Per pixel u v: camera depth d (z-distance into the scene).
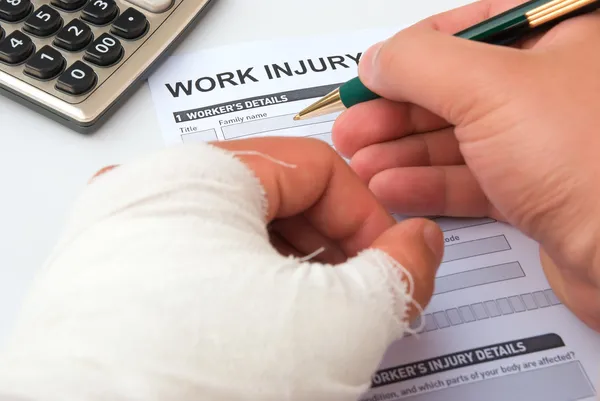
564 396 0.30
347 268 0.26
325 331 0.23
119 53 0.39
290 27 0.44
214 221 0.25
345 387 0.23
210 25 0.44
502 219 0.37
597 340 0.32
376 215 0.32
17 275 0.32
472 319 0.32
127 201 0.25
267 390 0.22
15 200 0.35
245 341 0.22
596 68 0.30
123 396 0.21
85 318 0.22
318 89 0.41
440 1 0.47
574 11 0.33
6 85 0.37
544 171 0.29
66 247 0.25
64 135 0.37
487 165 0.31
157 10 0.41
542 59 0.30
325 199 0.32
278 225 0.33
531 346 0.31
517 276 0.34
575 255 0.29
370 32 0.44
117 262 0.23
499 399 0.30
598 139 0.28
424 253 0.28
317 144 0.31
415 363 0.31
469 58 0.30
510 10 0.34
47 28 0.38
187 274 0.22
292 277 0.24
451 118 0.32
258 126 0.39
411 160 0.38
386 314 0.25
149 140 0.38
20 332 0.23
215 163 0.27
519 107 0.29
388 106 0.37
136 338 0.21
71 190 0.35
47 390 0.21
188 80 0.41
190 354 0.21
